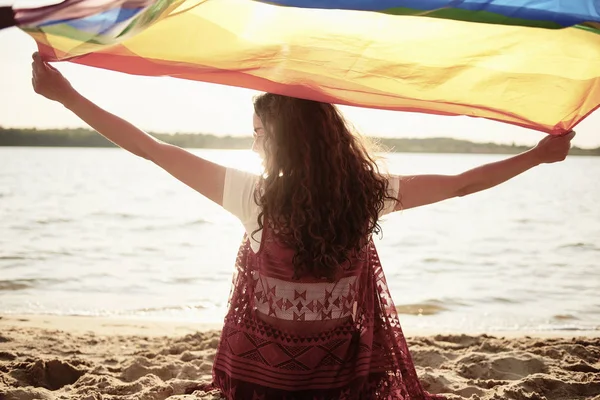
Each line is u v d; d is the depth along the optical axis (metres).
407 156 99.56
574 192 31.33
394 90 2.72
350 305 2.63
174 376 3.94
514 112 2.83
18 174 42.09
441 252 13.02
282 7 2.50
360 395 2.70
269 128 2.55
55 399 3.21
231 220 19.53
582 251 13.02
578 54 2.69
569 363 4.30
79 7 2.18
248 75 2.56
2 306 7.54
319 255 2.51
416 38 2.60
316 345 2.61
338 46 2.59
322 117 2.55
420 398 2.78
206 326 6.26
